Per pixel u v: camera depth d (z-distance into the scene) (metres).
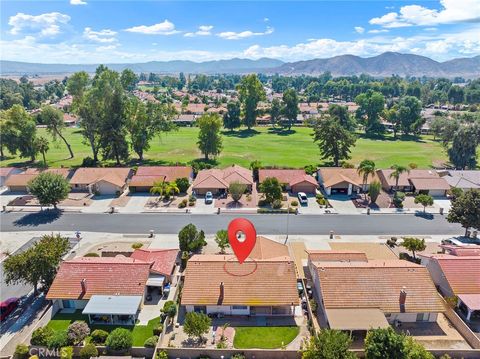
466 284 48.47
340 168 96.25
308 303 46.78
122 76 116.75
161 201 84.06
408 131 168.62
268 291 46.50
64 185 78.12
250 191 90.00
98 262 50.59
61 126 115.25
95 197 86.62
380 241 65.75
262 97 178.62
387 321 42.62
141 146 114.31
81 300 46.75
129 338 40.06
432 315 45.28
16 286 52.62
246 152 130.88
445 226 71.69
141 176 91.81
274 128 187.12
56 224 72.12
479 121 113.25
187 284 47.28
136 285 47.94
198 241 59.84
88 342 41.47
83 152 130.75
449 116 189.00
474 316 46.28
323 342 36.62
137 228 70.56
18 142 109.75
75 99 109.62
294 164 114.25
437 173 95.31
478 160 121.12
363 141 154.88
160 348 39.78
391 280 46.78
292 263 49.59
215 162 116.31
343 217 75.69
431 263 53.16
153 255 55.00
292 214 77.00
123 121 108.06
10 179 90.31
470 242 64.38
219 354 39.84
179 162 114.06
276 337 42.97
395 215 76.69
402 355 35.84
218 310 46.53
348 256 54.19
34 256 47.84
